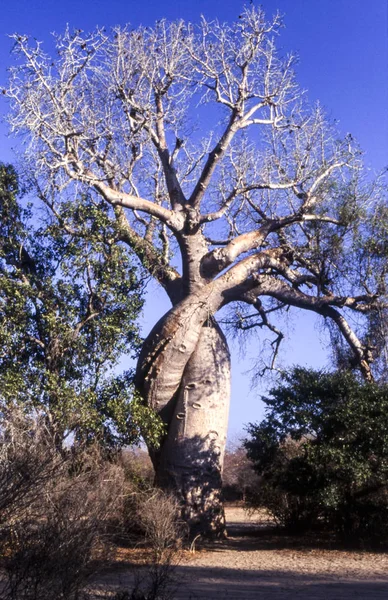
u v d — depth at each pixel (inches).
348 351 740.0
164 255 727.1
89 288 651.5
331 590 434.6
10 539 246.7
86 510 298.2
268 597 408.8
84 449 521.7
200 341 697.0
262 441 663.1
